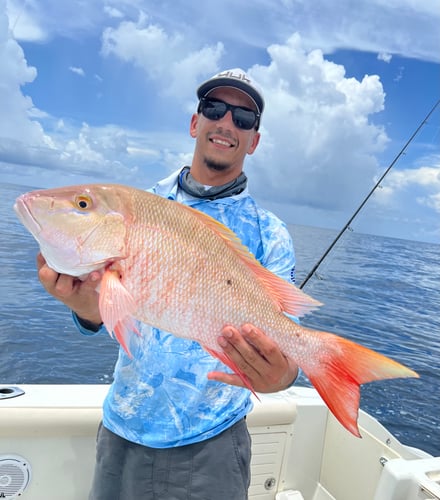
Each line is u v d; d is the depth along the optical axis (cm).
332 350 156
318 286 1498
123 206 158
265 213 219
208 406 197
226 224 209
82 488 259
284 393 337
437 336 1108
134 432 198
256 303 164
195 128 240
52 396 267
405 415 633
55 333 773
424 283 2011
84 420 254
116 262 155
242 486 201
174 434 193
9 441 246
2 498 244
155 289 156
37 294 1015
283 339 162
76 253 154
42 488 253
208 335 159
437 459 231
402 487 213
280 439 307
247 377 161
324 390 155
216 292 160
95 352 709
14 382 580
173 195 229
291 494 309
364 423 304
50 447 254
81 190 158
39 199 155
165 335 198
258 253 207
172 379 196
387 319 1212
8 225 2192
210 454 194
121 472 205
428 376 803
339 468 314
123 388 204
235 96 214
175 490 194
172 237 158
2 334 738
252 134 223
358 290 1581
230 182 220
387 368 147
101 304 145
